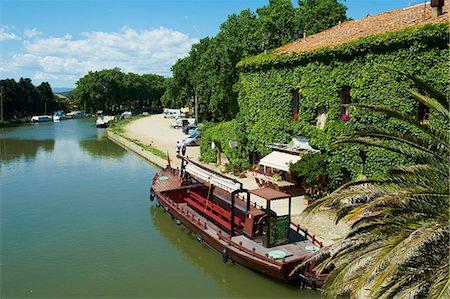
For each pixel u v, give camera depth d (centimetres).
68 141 6384
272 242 1667
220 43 4975
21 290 1574
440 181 986
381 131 1081
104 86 13425
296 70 2608
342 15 4469
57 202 2794
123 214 2514
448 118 1004
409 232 931
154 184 2714
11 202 2800
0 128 8731
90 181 3428
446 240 907
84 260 1847
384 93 2123
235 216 2039
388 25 2317
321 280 1471
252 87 3034
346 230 1911
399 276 923
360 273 981
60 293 1555
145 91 15238
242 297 1533
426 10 2331
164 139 5903
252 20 4466
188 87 7856
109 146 5772
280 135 2811
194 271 1742
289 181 2761
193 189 2536
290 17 4366
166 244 2036
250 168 3234
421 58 1988
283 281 1547
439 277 833
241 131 3212
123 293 1548
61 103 13650
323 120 2505
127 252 1939
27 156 4834
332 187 2355
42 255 1908
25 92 11181
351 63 2269
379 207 1072
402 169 1062
